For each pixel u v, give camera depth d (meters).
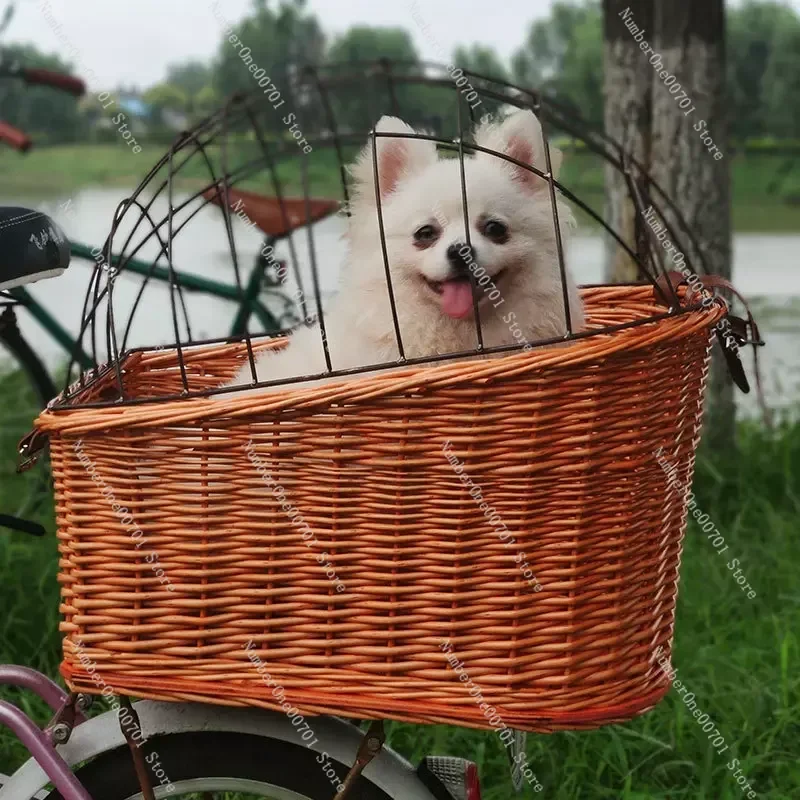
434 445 0.81
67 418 0.83
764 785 1.27
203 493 0.83
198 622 0.83
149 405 0.84
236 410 0.81
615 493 0.84
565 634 0.83
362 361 1.24
